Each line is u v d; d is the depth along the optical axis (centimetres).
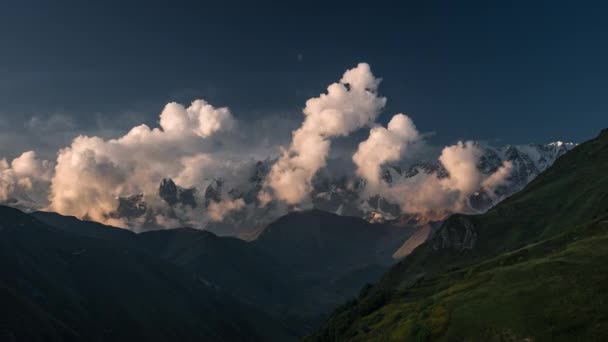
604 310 7562
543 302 8400
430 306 10894
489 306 9056
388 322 12612
